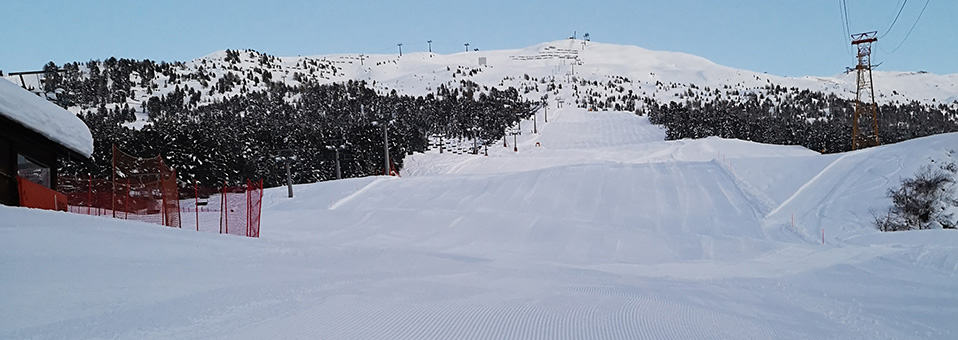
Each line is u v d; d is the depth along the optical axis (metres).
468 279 13.35
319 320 7.72
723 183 49.94
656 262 25.94
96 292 8.82
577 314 9.24
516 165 86.81
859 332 9.90
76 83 168.38
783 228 37.84
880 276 19.22
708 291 14.21
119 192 30.88
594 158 88.50
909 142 51.50
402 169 91.56
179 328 6.98
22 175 20.30
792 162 53.53
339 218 38.41
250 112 140.12
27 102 19.41
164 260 12.83
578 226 35.16
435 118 134.88
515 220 36.94
